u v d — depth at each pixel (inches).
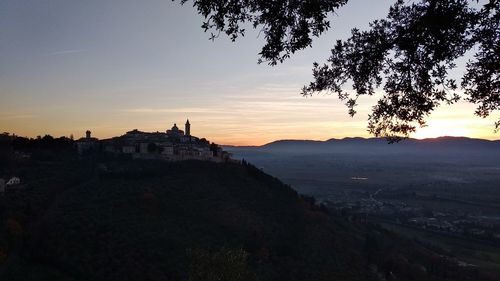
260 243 3137.3
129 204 3403.1
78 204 3351.4
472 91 467.8
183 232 3046.3
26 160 5004.9
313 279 2753.4
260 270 2655.0
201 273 854.5
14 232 2647.6
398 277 3120.1
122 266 2370.8
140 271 2316.7
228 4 437.7
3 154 4877.0
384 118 510.3
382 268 3225.9
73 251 2485.2
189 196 3895.2
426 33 445.1
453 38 439.5
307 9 433.7
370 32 482.6
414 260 3656.5
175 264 2445.9
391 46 475.8
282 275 2733.8
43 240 2605.8
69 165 4904.0
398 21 471.2
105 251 2532.0
